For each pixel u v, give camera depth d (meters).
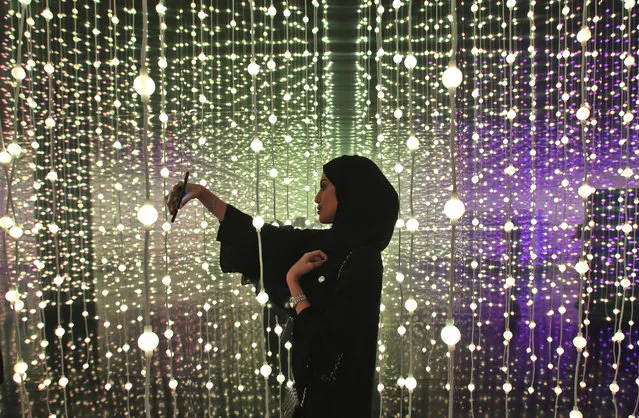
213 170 5.55
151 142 5.36
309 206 5.61
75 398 2.70
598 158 4.78
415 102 5.42
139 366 3.20
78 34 5.00
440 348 3.52
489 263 5.33
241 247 1.61
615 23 4.62
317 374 1.27
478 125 5.05
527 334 3.84
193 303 4.80
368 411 1.28
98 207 5.19
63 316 4.30
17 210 4.04
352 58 5.54
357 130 5.63
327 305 1.35
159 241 5.36
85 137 5.12
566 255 5.08
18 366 1.14
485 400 2.67
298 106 5.61
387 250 5.37
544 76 5.20
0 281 3.89
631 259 4.30
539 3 5.12
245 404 2.61
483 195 5.37
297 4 5.36
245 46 5.46
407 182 5.47
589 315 4.27
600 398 2.69
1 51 3.97
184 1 5.31
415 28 5.32
